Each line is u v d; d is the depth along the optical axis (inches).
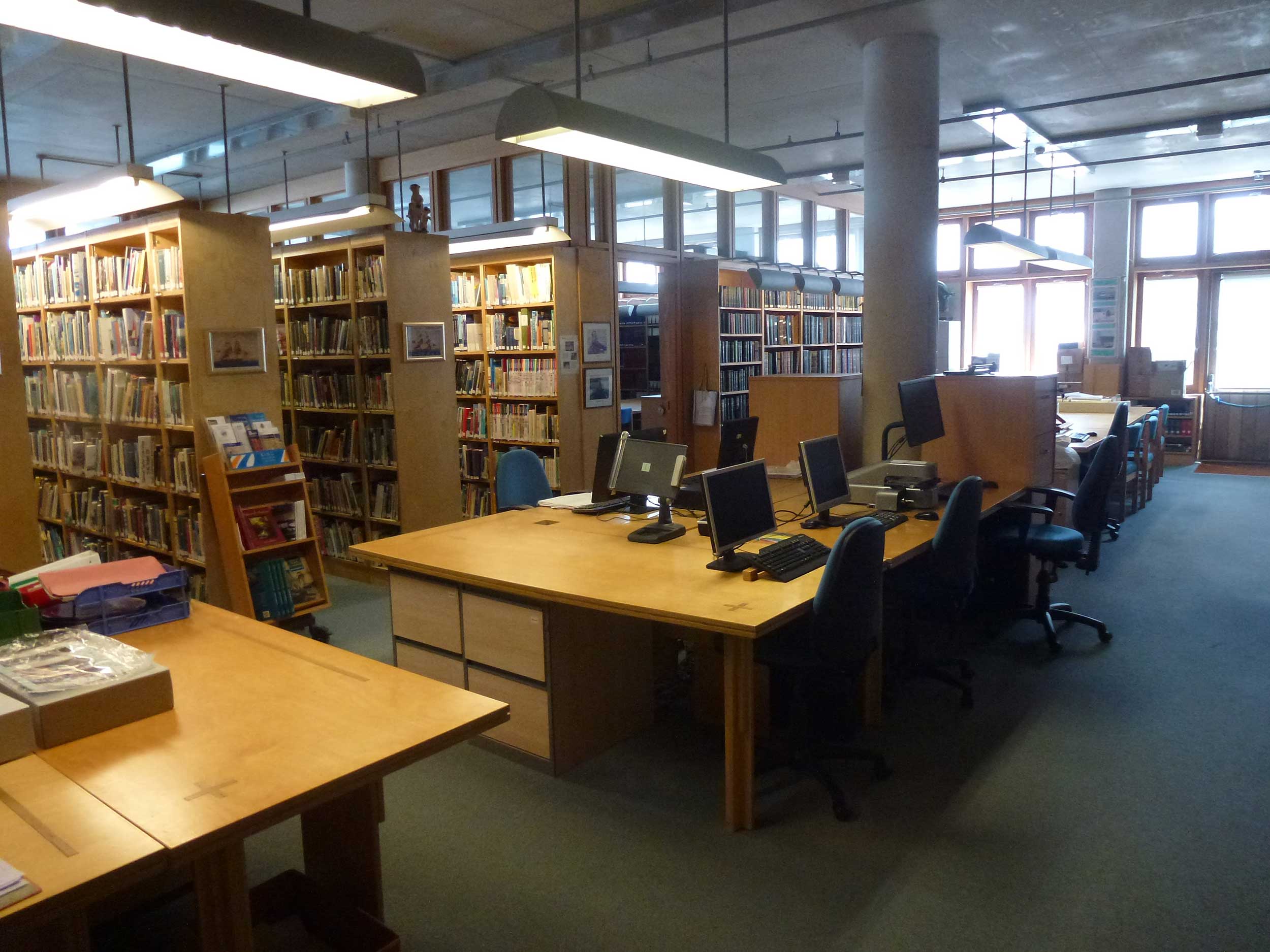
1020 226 483.5
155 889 98.2
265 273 195.6
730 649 110.6
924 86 215.8
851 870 104.8
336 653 94.6
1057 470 236.5
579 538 152.3
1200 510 318.3
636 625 141.5
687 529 157.2
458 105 273.7
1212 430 436.8
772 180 168.2
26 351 255.0
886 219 218.7
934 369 223.3
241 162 346.6
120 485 236.1
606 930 94.7
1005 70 245.1
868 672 141.4
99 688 75.3
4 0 84.4
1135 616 198.5
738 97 272.4
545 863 107.8
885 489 169.6
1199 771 127.3
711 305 331.6
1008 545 176.1
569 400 274.7
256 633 101.0
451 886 103.3
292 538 191.0
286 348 264.5
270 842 113.7
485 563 135.1
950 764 130.8
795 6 195.8
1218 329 443.5
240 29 94.9
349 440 251.1
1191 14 204.1
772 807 119.9
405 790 126.5
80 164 351.9
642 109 286.2
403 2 197.3
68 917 65.6
